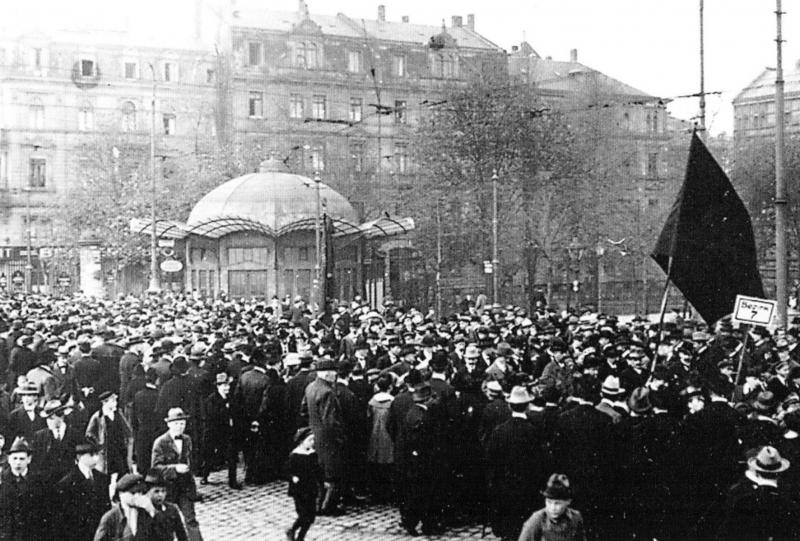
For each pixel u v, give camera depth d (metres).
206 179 66.19
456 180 56.34
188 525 11.73
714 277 15.81
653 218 68.44
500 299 57.69
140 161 76.12
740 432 11.30
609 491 11.55
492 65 80.00
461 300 55.47
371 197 79.50
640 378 14.45
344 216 52.50
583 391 11.92
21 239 87.62
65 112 89.19
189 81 92.69
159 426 15.05
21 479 10.02
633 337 22.62
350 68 91.12
